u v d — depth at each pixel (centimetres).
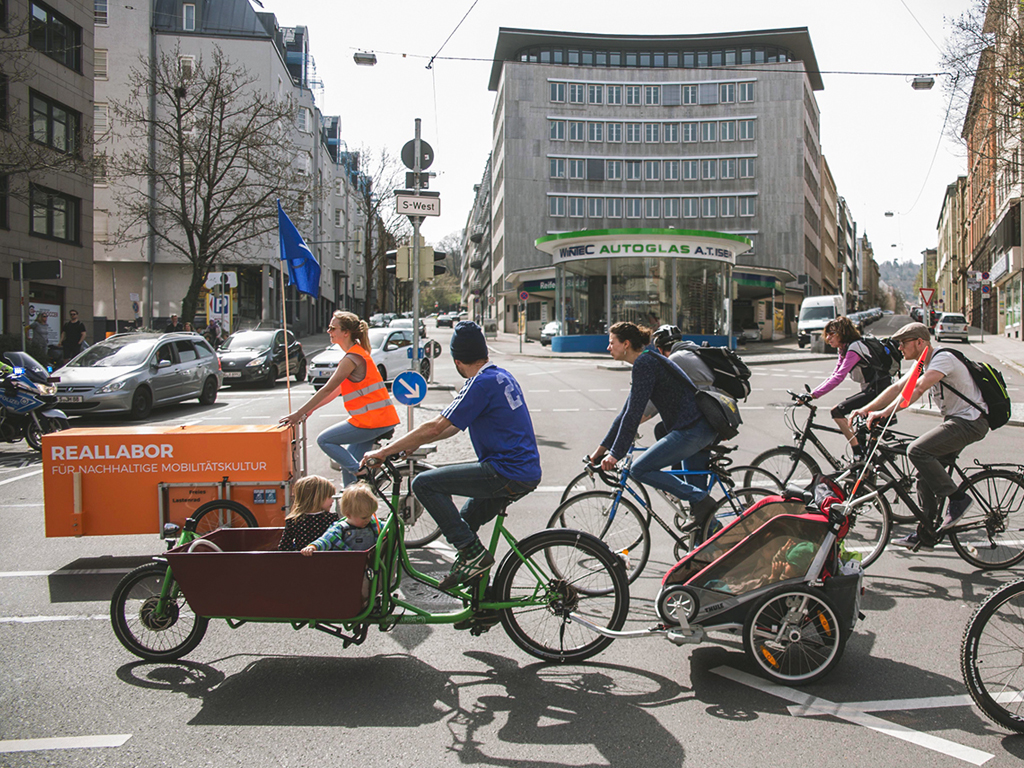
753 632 397
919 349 576
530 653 423
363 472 413
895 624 466
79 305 2800
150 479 579
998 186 2102
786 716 357
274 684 397
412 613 430
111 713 366
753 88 6569
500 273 7256
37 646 449
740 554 405
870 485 581
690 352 549
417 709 368
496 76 7488
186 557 397
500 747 331
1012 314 4497
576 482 608
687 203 6612
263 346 2334
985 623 343
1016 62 1748
